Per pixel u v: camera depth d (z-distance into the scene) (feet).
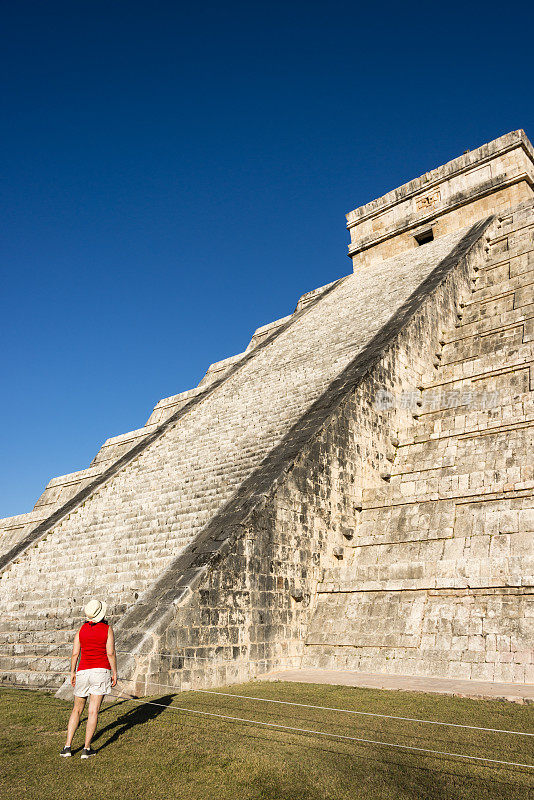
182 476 55.36
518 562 33.94
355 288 86.48
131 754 19.22
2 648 40.83
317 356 66.33
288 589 39.50
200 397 74.02
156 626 31.12
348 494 46.26
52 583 49.96
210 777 17.07
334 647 38.06
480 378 54.49
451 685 28.96
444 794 15.15
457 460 45.98
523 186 81.41
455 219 86.94
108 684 20.16
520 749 18.29
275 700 26.22
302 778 16.62
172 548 42.68
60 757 19.12
